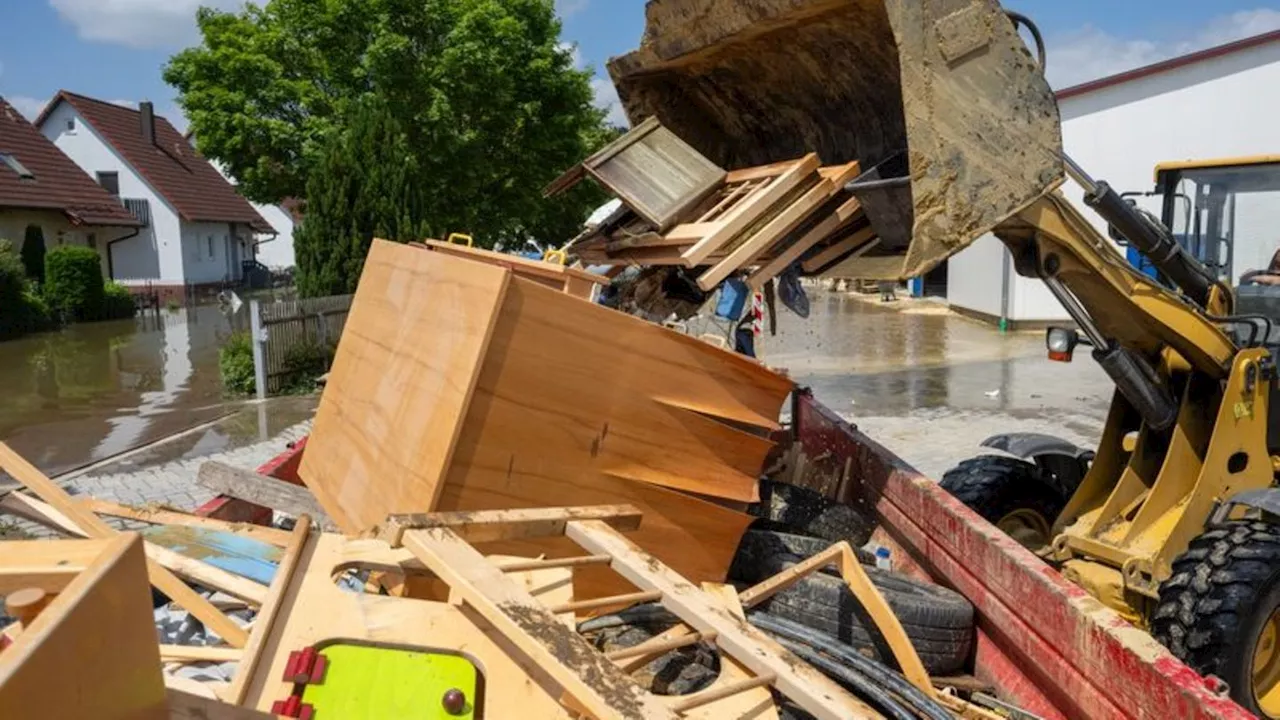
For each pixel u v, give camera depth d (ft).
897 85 12.16
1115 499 13.93
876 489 14.42
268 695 6.77
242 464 29.55
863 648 11.11
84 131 108.47
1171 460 13.46
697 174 13.38
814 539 12.63
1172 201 18.15
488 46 56.18
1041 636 9.57
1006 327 65.72
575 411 9.70
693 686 8.91
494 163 59.88
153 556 9.90
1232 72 58.44
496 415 9.32
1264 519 12.94
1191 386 13.55
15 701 3.17
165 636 10.92
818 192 11.60
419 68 54.90
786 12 11.69
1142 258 14.97
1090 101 61.11
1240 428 13.35
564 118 59.82
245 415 38.40
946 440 32.48
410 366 10.48
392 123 48.44
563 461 9.71
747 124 15.43
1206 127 59.52
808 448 17.60
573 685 6.24
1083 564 13.75
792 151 14.76
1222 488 13.28
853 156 13.44
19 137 96.37
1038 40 10.57
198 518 12.17
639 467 10.17
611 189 13.91
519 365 9.36
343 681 6.97
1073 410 37.78
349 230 47.47
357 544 8.53
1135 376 13.32
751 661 7.45
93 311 83.30
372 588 8.82
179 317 89.04
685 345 10.26
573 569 8.84
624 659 7.68
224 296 93.61
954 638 11.17
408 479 9.62
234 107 55.98
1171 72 59.36
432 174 56.49
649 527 10.25
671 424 10.29
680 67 14.80
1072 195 48.80
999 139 9.91
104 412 40.24
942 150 9.71
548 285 10.82
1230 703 7.12
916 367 50.03
